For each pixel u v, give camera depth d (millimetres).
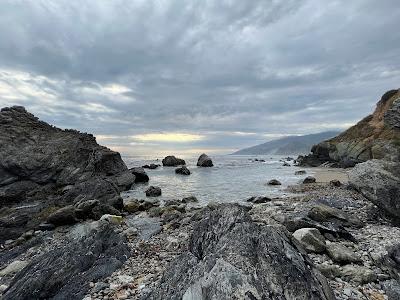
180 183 50719
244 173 67125
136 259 14438
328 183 40562
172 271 10328
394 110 68250
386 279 11414
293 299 8008
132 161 125625
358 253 13828
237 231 11070
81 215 24688
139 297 10555
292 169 77125
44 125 43688
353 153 71625
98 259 14047
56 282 11836
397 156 58781
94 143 50438
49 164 35906
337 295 10133
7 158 33531
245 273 8633
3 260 17312
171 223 20953
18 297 11055
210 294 7996
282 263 9125
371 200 19828
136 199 34125
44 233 21828
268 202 28359
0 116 39625
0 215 25281
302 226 16734
